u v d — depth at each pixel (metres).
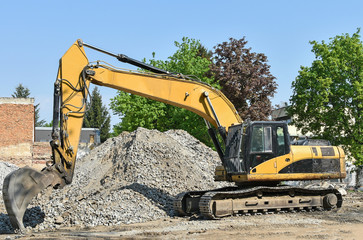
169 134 26.41
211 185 19.39
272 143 13.88
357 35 31.27
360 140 29.41
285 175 13.93
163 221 13.39
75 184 19.39
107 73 12.64
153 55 40.69
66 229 12.19
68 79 11.96
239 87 41.94
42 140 61.59
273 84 42.78
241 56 43.06
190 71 39.38
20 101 34.91
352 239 9.69
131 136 22.30
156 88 13.37
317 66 31.09
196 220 13.16
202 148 25.22
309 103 30.69
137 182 17.05
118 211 13.92
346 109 30.83
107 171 19.38
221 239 9.80
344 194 23.08
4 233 11.31
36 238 10.30
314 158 14.41
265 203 13.94
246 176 13.51
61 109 11.74
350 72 30.75
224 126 14.32
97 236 10.53
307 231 10.79
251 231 10.84
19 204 10.90
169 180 17.83
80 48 12.22
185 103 13.81
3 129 34.44
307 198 14.68
